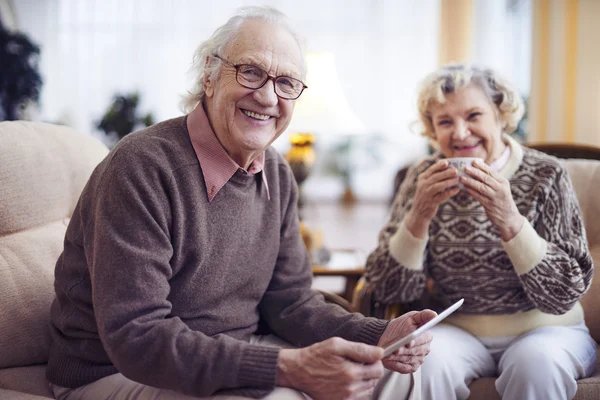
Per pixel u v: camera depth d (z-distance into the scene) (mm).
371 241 5398
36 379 1315
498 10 5871
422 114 1771
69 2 6715
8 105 5961
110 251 1087
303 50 1358
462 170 1499
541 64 3852
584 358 1483
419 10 6891
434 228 1681
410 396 1321
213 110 1271
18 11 6426
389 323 1308
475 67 1678
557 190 1585
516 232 1485
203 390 1047
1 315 1295
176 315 1234
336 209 7418
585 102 3629
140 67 6855
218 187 1233
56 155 1501
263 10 1292
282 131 1334
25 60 6043
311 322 1396
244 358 1060
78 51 6750
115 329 1054
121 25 6805
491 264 1598
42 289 1369
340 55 7047
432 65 6922
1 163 1341
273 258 1420
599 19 3549
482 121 1627
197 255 1214
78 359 1238
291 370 1071
